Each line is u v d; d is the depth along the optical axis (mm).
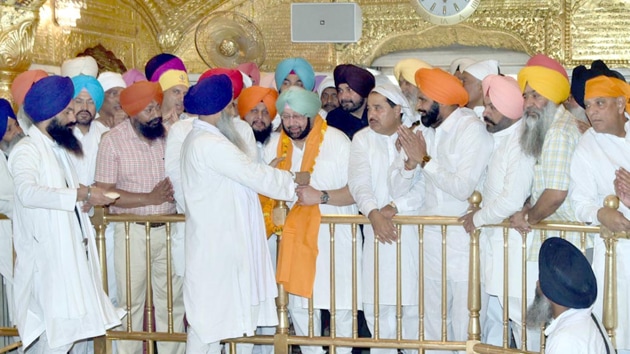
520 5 8641
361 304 4594
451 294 4488
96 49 8414
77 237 4176
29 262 4125
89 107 4750
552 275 3174
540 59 4359
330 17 7426
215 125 4145
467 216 4211
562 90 3986
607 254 3814
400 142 4301
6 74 6070
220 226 4090
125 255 4629
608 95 3852
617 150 3902
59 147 4176
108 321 4320
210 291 4086
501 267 4223
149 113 4691
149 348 4613
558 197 3912
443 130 4340
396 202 4434
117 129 4738
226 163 4016
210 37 7289
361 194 4344
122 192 4590
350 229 4527
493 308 4699
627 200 3779
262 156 4703
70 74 5449
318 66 9086
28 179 3963
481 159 4207
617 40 8508
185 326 5184
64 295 4102
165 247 4762
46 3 7395
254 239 4215
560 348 3111
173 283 4797
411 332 4609
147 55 9305
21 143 4078
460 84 4352
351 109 5098
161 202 4598
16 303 4172
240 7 9180
